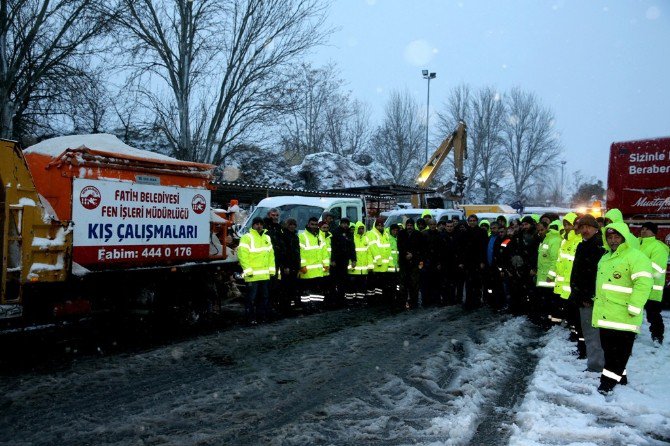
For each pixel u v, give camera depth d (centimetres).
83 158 752
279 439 469
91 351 797
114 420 512
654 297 829
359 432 487
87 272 748
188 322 963
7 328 697
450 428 492
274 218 1106
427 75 4684
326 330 959
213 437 473
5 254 673
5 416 522
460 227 1322
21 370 684
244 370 692
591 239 683
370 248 1316
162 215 879
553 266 1012
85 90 1775
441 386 644
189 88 2112
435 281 1355
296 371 688
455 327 997
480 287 1264
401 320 1073
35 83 1691
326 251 1189
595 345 669
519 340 898
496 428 509
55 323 753
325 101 4381
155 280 886
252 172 2542
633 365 698
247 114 2177
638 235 1241
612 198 1279
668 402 557
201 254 960
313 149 4422
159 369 695
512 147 6550
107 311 825
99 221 778
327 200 1435
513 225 1204
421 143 5597
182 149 2095
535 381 637
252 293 1011
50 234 717
